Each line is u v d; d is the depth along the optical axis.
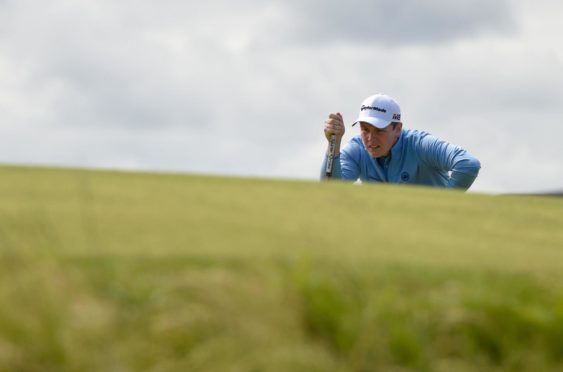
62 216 15.55
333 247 15.23
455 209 18.50
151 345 12.95
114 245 14.37
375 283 14.24
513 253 16.03
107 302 13.11
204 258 14.15
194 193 17.72
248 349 13.23
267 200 17.69
